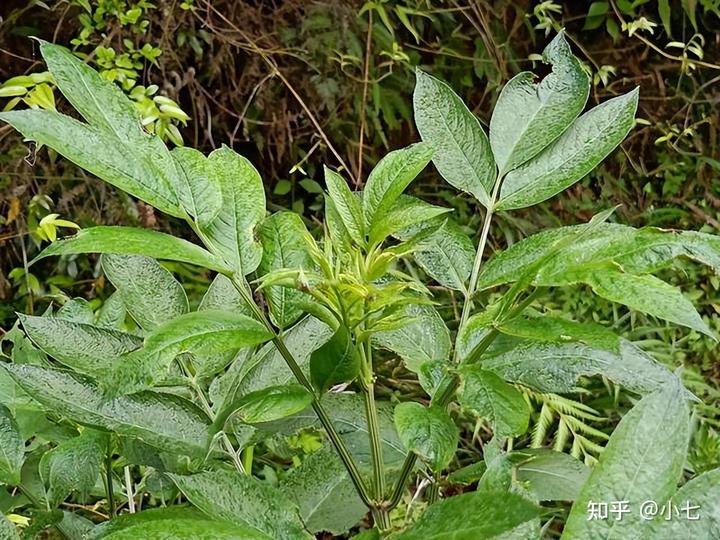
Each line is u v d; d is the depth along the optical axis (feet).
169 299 1.54
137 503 2.34
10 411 1.55
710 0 5.79
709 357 4.95
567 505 3.05
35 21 5.09
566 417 4.06
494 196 1.47
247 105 5.25
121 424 1.36
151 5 4.82
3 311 4.83
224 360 1.55
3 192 4.73
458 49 5.75
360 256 1.26
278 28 5.36
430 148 1.30
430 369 1.29
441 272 1.50
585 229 1.16
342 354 1.19
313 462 1.57
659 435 0.99
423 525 0.92
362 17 5.41
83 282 4.95
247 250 1.29
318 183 5.55
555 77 1.49
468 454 4.66
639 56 6.09
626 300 1.01
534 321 1.17
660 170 5.99
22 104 4.41
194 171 1.30
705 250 1.01
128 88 4.27
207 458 1.42
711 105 5.99
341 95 5.39
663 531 0.95
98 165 1.16
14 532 1.25
